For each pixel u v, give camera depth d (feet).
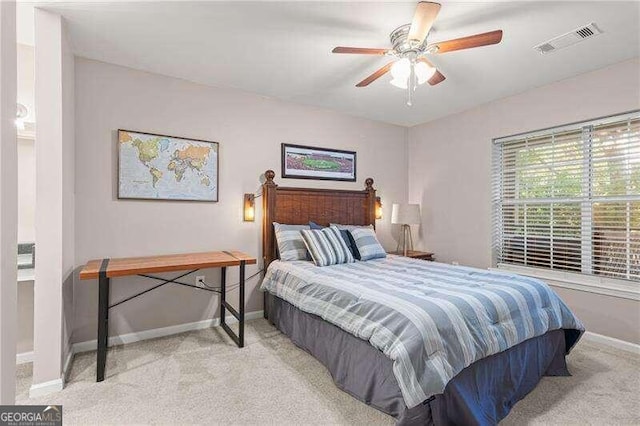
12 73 2.67
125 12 6.76
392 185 15.10
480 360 5.87
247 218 11.18
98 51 8.41
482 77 9.84
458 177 13.32
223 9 6.66
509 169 11.69
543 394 6.64
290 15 6.89
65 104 7.18
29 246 8.23
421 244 14.94
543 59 8.67
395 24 7.16
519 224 11.45
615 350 8.69
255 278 11.48
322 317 7.38
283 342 9.23
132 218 9.34
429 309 5.60
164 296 9.86
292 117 12.24
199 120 10.40
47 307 6.65
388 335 5.53
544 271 10.69
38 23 6.63
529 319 6.58
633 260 8.80
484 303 6.14
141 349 8.74
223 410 6.04
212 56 8.70
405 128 15.56
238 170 11.13
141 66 9.27
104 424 5.64
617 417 5.87
